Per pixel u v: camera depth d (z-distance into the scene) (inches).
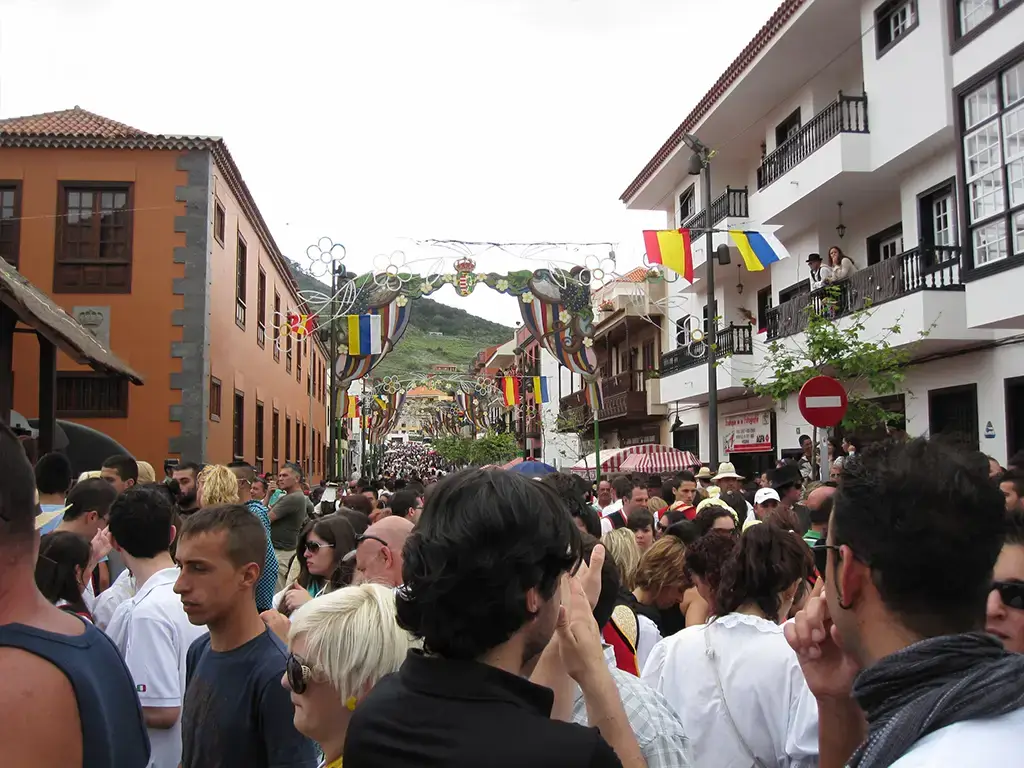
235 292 868.6
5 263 434.0
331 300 703.7
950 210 623.8
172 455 706.2
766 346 820.0
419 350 6166.3
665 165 1059.3
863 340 645.3
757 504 371.9
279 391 1214.3
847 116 692.1
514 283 712.4
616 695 84.9
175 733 154.9
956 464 67.0
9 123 755.4
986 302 522.3
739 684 129.9
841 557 70.6
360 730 71.1
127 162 724.0
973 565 64.1
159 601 159.5
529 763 64.4
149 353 711.7
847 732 83.6
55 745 76.5
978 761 52.7
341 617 107.4
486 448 1955.0
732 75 845.2
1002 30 519.2
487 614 71.3
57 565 169.9
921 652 61.0
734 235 629.9
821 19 716.7
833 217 788.6
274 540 398.9
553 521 75.9
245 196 895.1
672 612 213.5
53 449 451.5
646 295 1169.4
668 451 882.8
